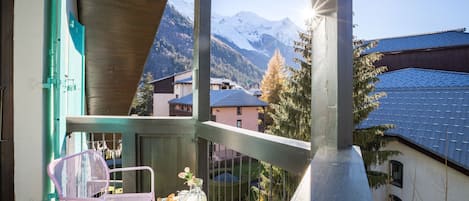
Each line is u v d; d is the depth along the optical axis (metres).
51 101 2.52
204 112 2.78
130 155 2.91
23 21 2.32
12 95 2.31
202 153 2.76
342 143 1.08
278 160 1.51
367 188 0.66
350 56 1.10
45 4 2.40
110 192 3.10
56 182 1.91
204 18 2.74
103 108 6.50
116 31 4.39
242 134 1.90
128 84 5.79
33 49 2.33
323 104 1.17
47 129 2.46
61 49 2.56
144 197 2.38
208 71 2.77
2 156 2.30
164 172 2.92
